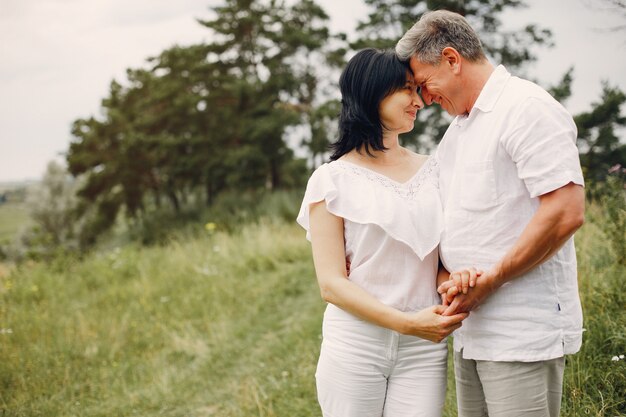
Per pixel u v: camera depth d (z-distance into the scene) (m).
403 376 2.10
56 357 4.86
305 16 16.64
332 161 2.26
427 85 2.09
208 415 3.90
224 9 16.75
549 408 2.01
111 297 6.98
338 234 2.11
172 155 17.08
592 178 4.55
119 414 4.02
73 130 20.42
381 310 1.99
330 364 2.13
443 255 2.06
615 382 2.64
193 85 17.45
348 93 2.17
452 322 1.90
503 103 1.89
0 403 4.17
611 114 4.93
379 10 10.27
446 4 9.14
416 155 2.29
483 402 2.21
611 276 3.41
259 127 15.73
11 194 106.00
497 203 1.90
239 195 16.52
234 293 6.75
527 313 1.89
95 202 20.83
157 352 5.22
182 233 13.17
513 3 8.48
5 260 18.61
